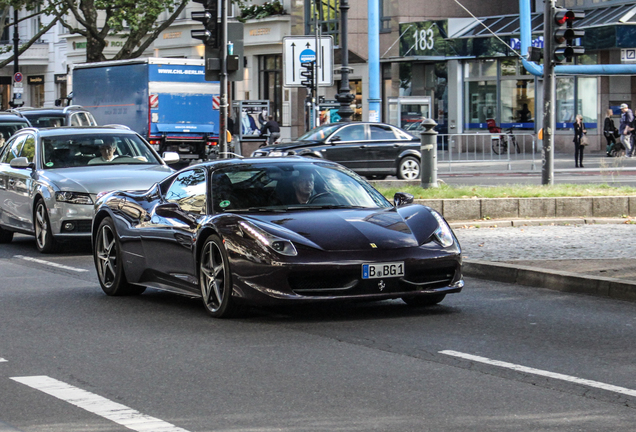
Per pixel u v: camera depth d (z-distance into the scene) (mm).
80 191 20766
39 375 9781
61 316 13398
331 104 56844
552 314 13094
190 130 48625
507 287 15633
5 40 94062
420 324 12359
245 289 12266
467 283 16109
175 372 9820
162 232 13969
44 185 21188
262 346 11062
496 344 11078
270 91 70625
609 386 9031
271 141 57781
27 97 95188
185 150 49062
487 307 13664
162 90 48031
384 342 11227
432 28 62906
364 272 12078
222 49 30844
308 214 13000
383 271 12156
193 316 13203
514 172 44062
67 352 10930
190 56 75562
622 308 13555
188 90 48531
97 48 60688
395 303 14031
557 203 23391
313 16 67562
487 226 22594
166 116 48125
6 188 23297
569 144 57656
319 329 12062
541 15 60219
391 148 40062
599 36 54219
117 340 11594
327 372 9727
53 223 20875
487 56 60969
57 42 90250
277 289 11992
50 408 8461
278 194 13648
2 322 12953
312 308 13594
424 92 65438
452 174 43219
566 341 11258
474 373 9625
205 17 30656
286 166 14281
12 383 9438
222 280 12859
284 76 44219
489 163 44594
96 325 12656
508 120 61781
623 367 9867
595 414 8070
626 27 53219
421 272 12508
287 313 13211
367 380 9367
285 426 7793
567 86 57688
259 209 13344
